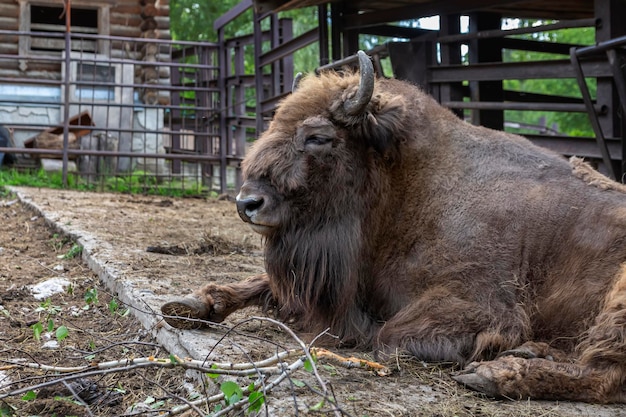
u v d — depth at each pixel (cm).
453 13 995
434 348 435
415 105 511
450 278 458
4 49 1886
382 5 1179
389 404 374
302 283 481
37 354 483
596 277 438
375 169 488
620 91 729
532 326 449
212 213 1147
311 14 3456
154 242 810
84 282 663
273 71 1502
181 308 484
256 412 351
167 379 441
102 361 468
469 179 485
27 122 1812
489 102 941
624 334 397
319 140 471
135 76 1970
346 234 479
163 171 1908
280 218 470
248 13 3469
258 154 473
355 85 484
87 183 1523
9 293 614
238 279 656
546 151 506
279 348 456
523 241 460
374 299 492
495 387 393
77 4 1928
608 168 755
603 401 398
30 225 952
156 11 1939
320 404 332
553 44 1143
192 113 2219
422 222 481
